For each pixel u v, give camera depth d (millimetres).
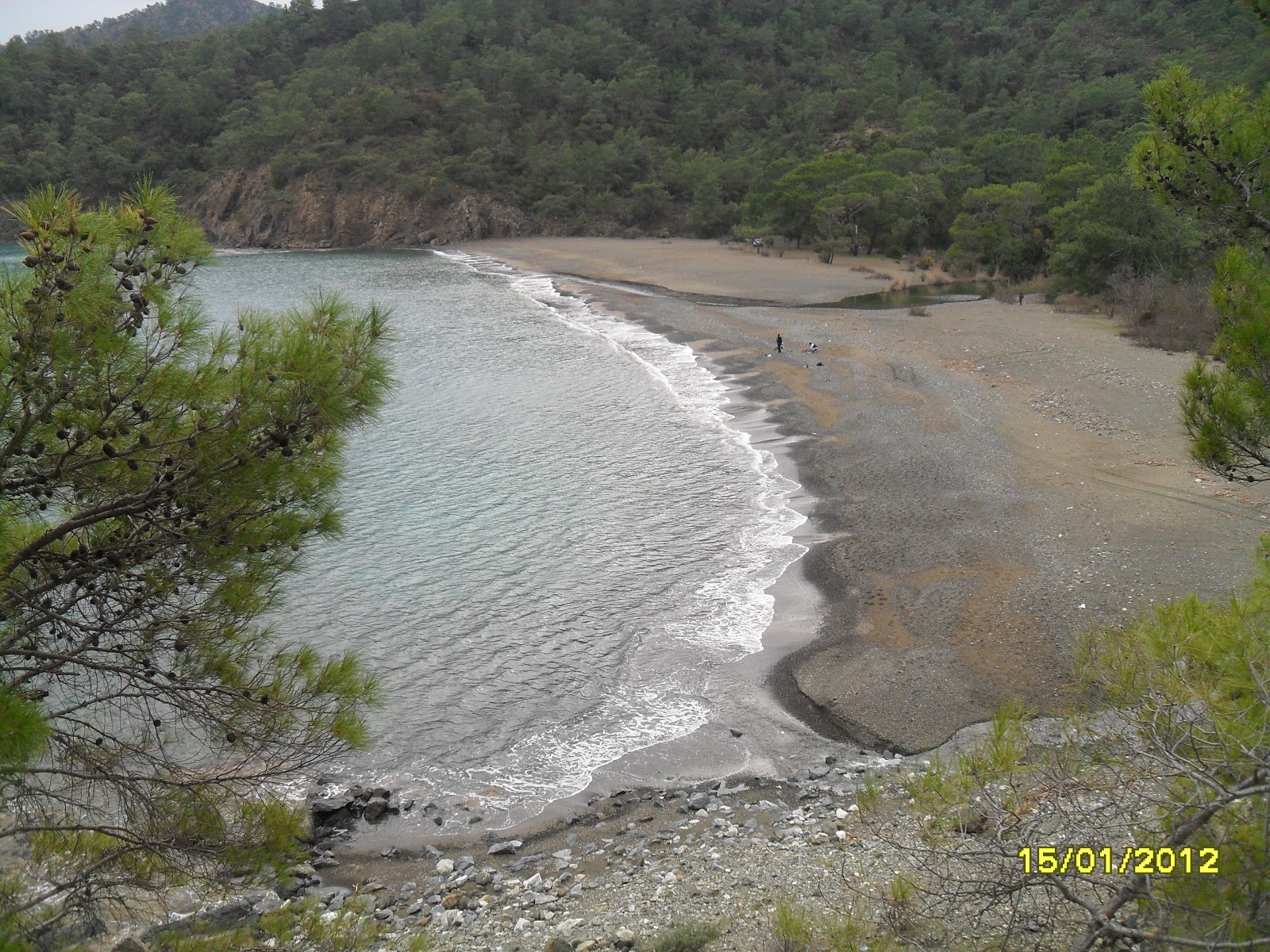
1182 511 24281
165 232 5855
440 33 170125
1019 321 53438
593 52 164375
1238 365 8117
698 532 25906
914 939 8258
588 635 20078
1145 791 7648
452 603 21547
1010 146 98188
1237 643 6484
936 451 31297
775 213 103062
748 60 175000
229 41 180875
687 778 15070
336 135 145125
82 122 144125
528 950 10438
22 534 5832
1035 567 21766
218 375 6082
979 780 7492
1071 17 177875
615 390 42781
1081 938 7105
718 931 10195
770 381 43188
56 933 7676
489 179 136125
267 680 6590
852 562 23172
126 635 6598
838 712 16656
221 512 6211
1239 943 5559
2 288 5461
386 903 12023
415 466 31922
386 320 6477
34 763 5855
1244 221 9484
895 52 173750
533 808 14375
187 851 6391
